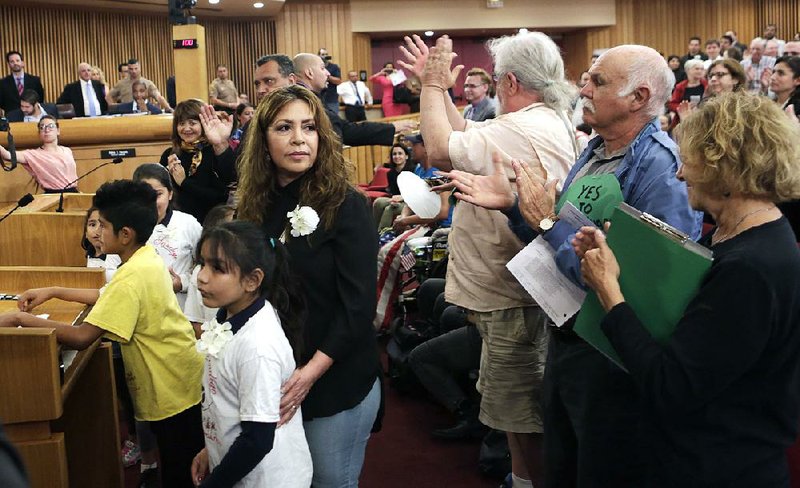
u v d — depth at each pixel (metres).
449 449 3.91
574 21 16.19
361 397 2.31
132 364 2.80
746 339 1.63
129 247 2.80
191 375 2.87
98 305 2.67
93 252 3.63
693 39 12.34
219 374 2.10
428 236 4.98
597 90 2.31
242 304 2.14
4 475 0.86
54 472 2.36
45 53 12.94
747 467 1.71
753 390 1.70
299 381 2.16
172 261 3.49
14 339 2.31
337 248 2.27
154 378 2.79
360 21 15.40
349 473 2.35
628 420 2.17
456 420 4.18
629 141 2.34
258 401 2.03
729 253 1.68
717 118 1.73
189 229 3.57
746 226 1.72
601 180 2.27
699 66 7.63
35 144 6.22
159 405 2.82
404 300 5.23
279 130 2.26
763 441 1.71
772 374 1.68
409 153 6.95
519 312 2.88
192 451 2.90
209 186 4.23
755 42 9.57
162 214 3.53
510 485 3.21
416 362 4.06
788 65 5.19
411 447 3.94
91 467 3.11
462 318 4.09
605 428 2.20
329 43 15.34
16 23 12.69
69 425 3.09
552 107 2.81
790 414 1.71
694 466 1.74
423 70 2.79
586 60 16.55
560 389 2.33
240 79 15.02
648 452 1.85
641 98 2.28
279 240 2.29
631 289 1.84
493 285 2.87
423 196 2.65
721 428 1.72
